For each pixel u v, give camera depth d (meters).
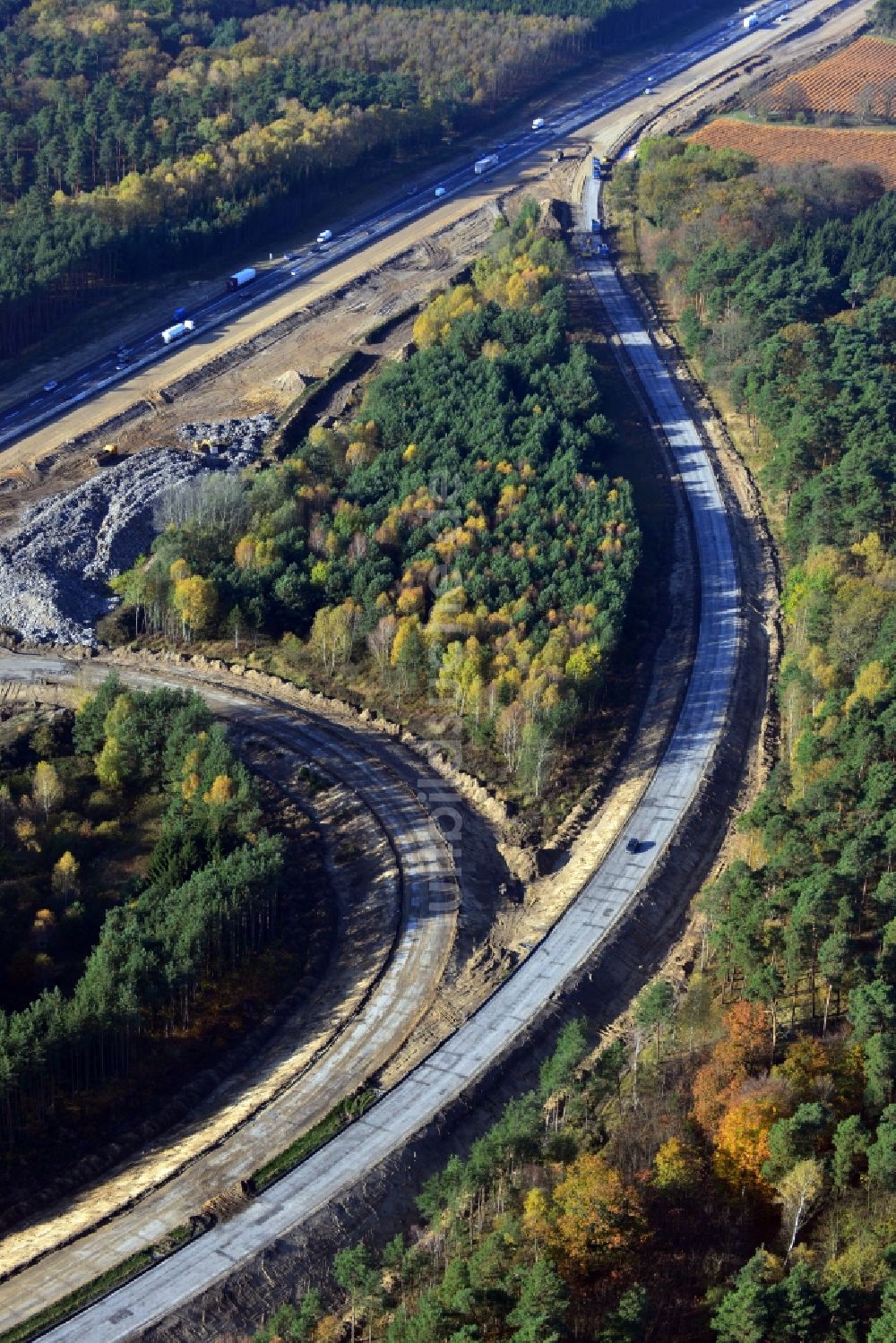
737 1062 137.50
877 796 161.38
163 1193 132.75
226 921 159.25
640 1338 115.56
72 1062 144.62
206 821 177.12
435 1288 118.50
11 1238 130.50
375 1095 143.75
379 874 177.25
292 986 162.62
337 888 177.00
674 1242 123.88
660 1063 144.12
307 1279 125.69
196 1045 153.75
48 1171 138.50
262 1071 150.25
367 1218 131.12
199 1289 122.62
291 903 173.00
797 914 146.38
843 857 153.88
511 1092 145.75
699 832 183.25
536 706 194.50
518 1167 129.00
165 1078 149.75
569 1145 131.88
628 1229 120.62
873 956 144.12
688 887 175.50
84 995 146.12
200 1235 128.00
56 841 180.38
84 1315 120.38
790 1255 121.69
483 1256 118.25
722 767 195.12
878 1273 116.19
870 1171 124.00
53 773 185.25
